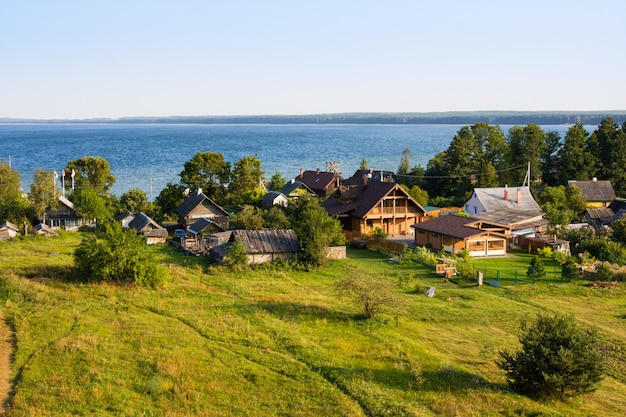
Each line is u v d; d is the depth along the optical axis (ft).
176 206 293.43
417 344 114.62
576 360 91.61
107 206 281.54
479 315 136.05
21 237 216.13
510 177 364.17
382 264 194.90
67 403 82.48
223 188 321.73
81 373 92.73
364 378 96.22
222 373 95.50
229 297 143.23
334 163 417.49
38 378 90.38
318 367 99.76
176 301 137.08
